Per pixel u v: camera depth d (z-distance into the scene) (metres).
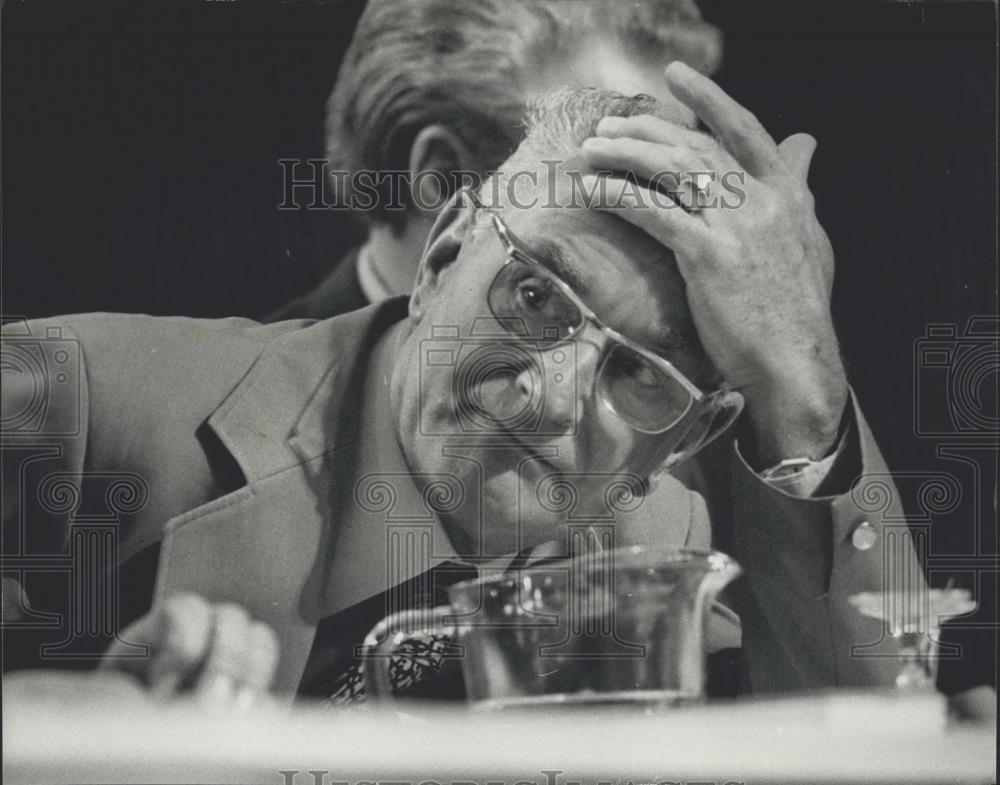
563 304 4.04
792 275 4.04
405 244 4.14
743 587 4.00
